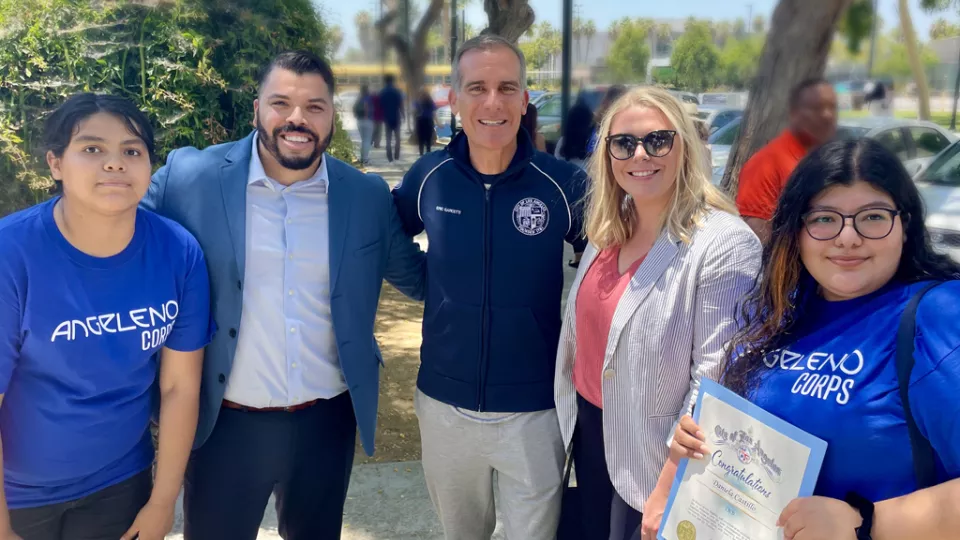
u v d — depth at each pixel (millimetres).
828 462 1414
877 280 1446
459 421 2422
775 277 1598
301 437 2379
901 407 1330
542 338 2385
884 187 1417
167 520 2176
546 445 2406
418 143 16062
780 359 1566
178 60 3605
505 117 2303
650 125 1957
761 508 1524
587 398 2176
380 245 2498
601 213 2146
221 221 2234
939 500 1251
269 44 3883
